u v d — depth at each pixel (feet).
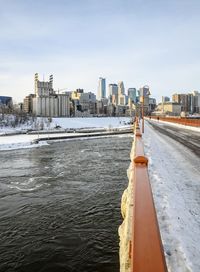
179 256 12.16
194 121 124.88
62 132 339.57
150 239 6.52
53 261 36.78
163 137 74.95
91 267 35.60
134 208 8.83
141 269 5.27
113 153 145.89
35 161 121.60
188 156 41.78
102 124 547.08
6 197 64.85
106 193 66.95
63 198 63.41
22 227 47.39
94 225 47.91
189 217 16.71
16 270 35.32
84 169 98.78
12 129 379.76
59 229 46.44
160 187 23.48
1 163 116.98
